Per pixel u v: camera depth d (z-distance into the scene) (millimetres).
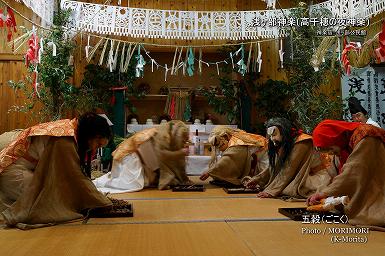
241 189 4020
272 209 2920
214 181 4723
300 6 5469
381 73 6078
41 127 2674
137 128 6695
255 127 7008
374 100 6094
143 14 5535
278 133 3664
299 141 3570
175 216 2652
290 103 6559
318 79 5887
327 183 2938
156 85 7578
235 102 7129
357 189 2354
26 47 6387
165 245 1894
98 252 1793
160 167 4445
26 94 5914
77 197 2633
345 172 2416
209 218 2568
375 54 3982
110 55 5273
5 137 3102
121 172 4262
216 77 7461
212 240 1979
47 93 5832
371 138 2398
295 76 5949
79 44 6773
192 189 4133
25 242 2002
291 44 5742
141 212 2820
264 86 6836
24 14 5312
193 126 6637
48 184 2504
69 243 1965
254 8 7457
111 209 2699
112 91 6746
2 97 6414
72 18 5340
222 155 4648
